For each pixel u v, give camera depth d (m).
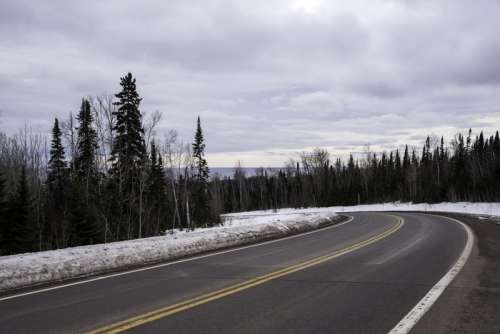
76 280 9.28
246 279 9.07
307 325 5.83
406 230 20.45
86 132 42.56
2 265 9.40
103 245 12.80
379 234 18.69
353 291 7.80
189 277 9.41
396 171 94.94
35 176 49.59
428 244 14.76
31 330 5.79
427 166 88.19
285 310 6.59
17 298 7.70
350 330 5.61
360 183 96.88
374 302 7.00
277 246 14.99
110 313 6.56
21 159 50.72
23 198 37.25
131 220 40.22
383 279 8.86
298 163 110.81
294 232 20.67
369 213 42.62
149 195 46.69
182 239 14.52
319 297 7.39
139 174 38.50
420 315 6.21
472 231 19.33
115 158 38.22
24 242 36.31
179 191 57.94
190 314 6.44
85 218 35.16
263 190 110.38
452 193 63.62
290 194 108.00
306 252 13.27
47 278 9.38
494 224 23.23
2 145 51.06
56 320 6.24
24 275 9.17
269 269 10.28
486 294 7.43
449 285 8.16
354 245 14.86
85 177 42.16
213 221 53.75
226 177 123.12
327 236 18.33
